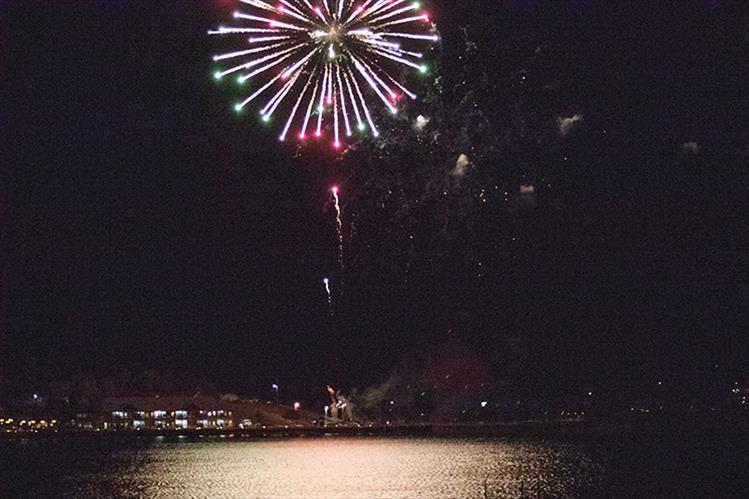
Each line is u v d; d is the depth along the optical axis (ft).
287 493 295.89
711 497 270.46
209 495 295.89
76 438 634.84
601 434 622.95
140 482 341.21
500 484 312.09
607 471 353.10
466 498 275.39
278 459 443.32
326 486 314.76
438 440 593.83
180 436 652.48
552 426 646.33
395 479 335.06
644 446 499.92
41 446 572.10
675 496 273.54
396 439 617.21
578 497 274.36
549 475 342.03
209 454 486.38
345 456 457.68
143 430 645.10
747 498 268.41
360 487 309.63
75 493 309.01
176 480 347.36
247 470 383.04
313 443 582.35
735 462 384.88
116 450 526.98
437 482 321.52
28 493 310.65
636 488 295.07
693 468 360.89
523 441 570.87
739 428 607.78
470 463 400.67
